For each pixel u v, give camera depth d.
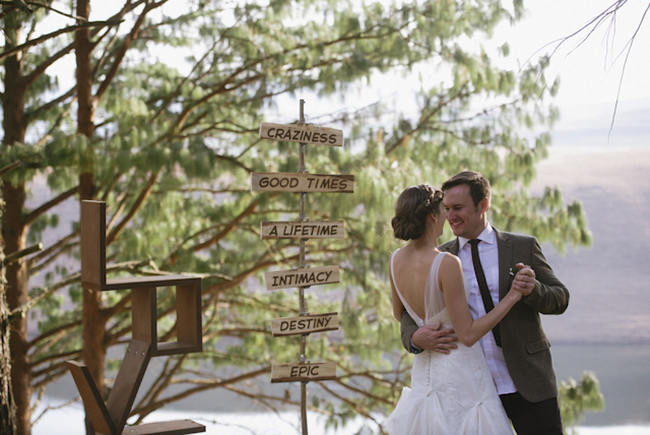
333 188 3.21
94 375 6.83
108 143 5.50
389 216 6.36
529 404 2.32
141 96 7.42
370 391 8.23
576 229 7.47
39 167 5.52
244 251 8.36
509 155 7.45
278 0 7.26
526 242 2.38
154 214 7.35
